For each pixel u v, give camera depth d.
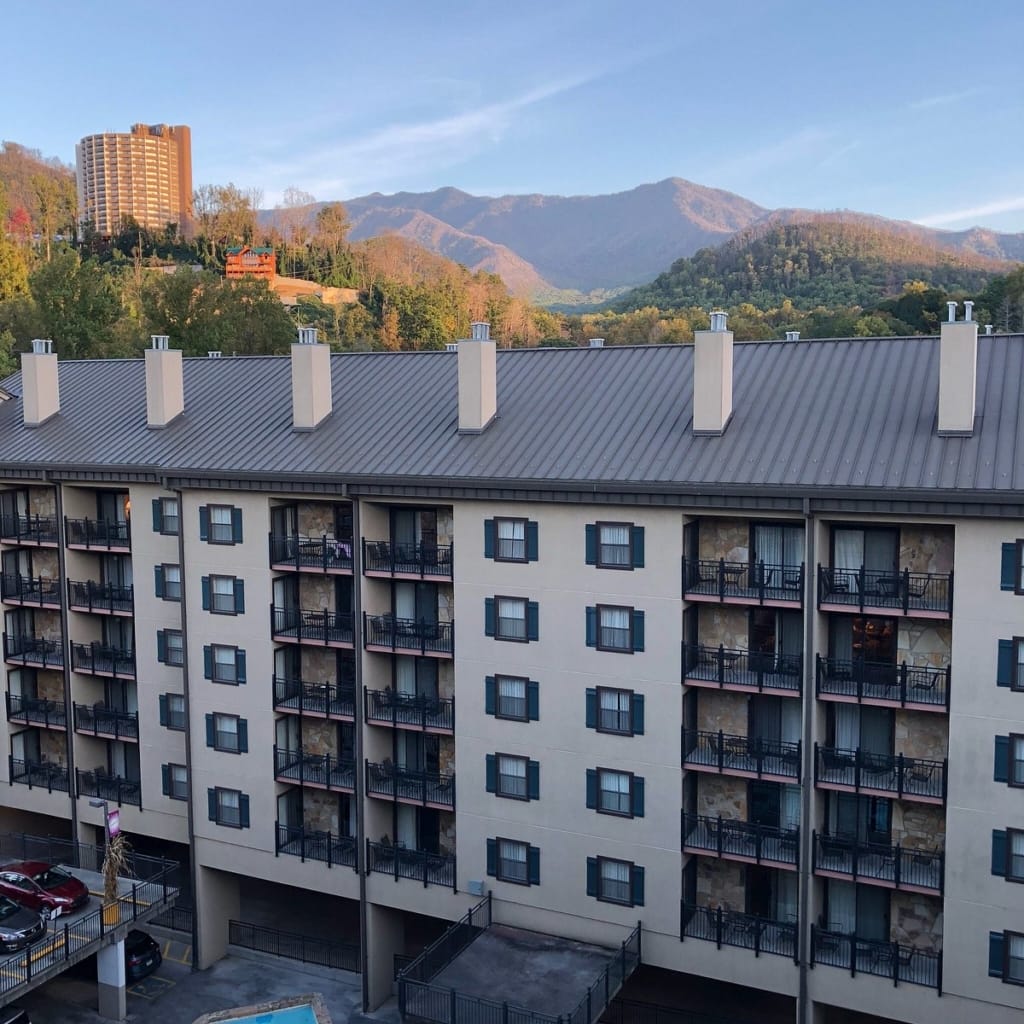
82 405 48.62
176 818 43.62
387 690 38.69
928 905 32.19
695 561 33.31
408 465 36.75
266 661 40.12
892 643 32.16
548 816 35.53
